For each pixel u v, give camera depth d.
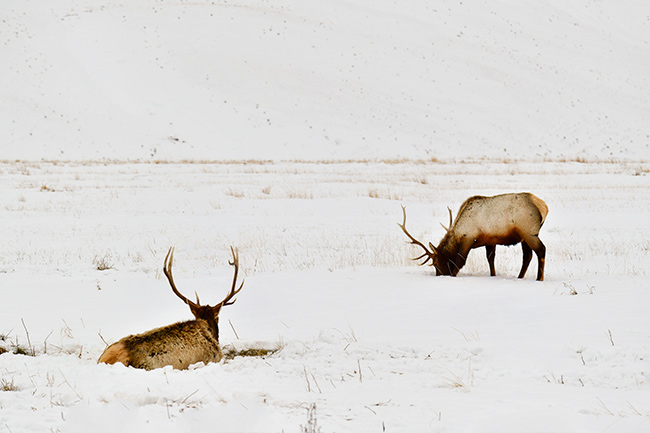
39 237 46.03
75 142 175.88
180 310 24.17
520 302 24.08
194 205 66.50
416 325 21.30
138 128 185.25
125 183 90.75
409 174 112.50
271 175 109.56
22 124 180.12
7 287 29.11
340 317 22.69
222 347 19.23
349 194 77.06
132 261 36.97
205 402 13.26
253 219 57.00
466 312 22.80
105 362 15.62
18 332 20.67
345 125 199.00
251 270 33.53
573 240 43.81
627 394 14.26
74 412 12.58
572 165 142.38
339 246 41.72
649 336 18.59
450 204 68.00
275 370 16.70
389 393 14.43
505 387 14.99
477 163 154.75
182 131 186.50
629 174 110.81
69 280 31.05
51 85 198.62
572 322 20.73
